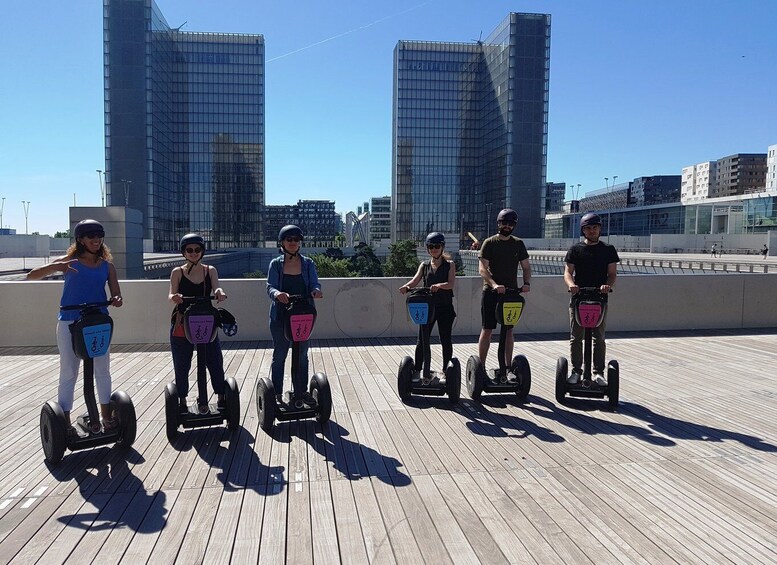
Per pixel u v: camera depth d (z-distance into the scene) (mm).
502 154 93812
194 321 4094
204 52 95250
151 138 82688
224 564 2682
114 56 81188
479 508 3244
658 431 4559
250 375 6391
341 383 6059
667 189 182750
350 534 2959
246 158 97562
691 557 2748
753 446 4234
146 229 83500
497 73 96250
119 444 4172
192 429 4594
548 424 4734
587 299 5180
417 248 84562
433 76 103188
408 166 103812
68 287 3900
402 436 4434
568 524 3064
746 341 8602
